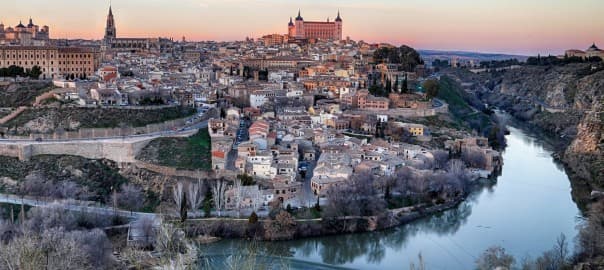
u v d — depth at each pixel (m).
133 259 172.88
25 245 180.38
